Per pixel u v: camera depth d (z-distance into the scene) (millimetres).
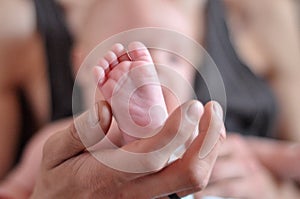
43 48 858
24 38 890
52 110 828
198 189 377
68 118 764
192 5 787
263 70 998
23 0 914
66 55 829
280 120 963
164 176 372
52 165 410
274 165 810
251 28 1018
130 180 379
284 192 792
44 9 866
